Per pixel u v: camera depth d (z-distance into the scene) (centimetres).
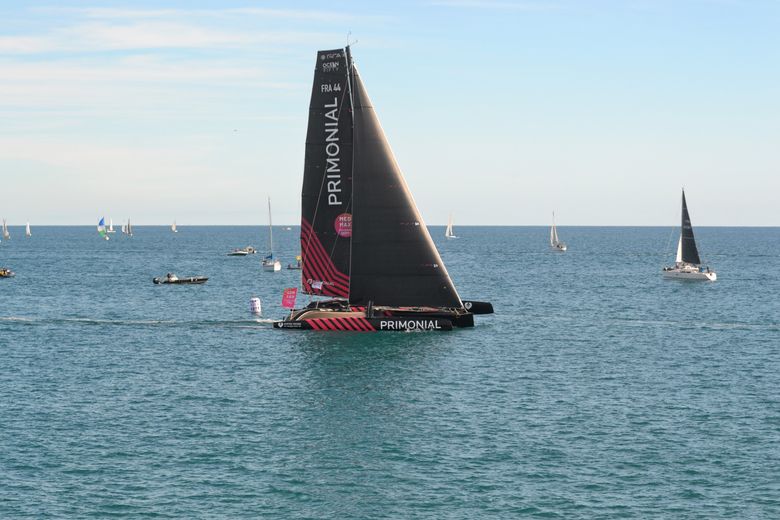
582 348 6612
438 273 6806
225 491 3412
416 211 6731
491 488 3444
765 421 4378
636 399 4859
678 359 6159
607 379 5416
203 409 4625
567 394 4981
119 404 4744
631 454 3841
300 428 4250
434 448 3931
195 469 3650
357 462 3741
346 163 6750
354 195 6706
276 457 3812
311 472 3622
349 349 6331
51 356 6256
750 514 3195
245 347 6512
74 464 3700
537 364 5897
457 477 3566
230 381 5325
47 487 3438
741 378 5462
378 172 6662
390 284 6825
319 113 6731
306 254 6956
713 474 3588
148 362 5984
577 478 3547
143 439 4062
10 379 5425
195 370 5681
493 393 5000
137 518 3159
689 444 3981
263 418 4441
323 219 6862
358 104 6606
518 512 3216
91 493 3381
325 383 5241
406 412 4553
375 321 6906
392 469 3656
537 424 4316
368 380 5325
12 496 3341
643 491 3409
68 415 4491
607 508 3247
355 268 6788
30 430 4200
